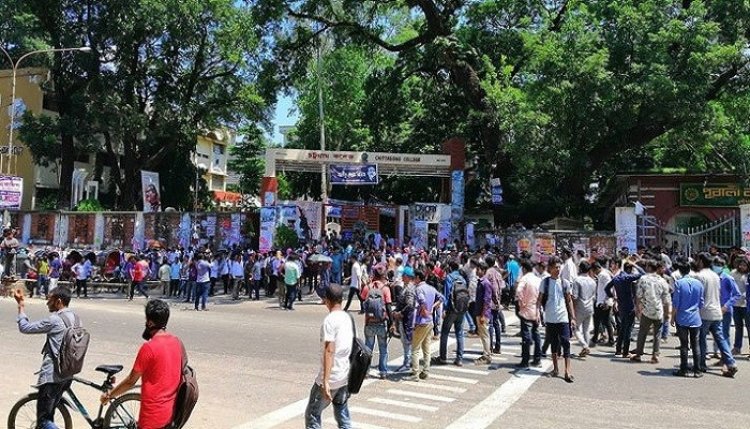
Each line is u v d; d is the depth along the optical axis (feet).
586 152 83.66
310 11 97.45
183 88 131.34
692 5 76.95
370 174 97.35
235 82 132.98
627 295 37.99
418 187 139.23
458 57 96.58
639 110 79.05
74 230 97.35
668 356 38.52
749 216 72.18
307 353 36.55
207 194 166.30
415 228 94.48
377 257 68.59
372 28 105.81
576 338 41.63
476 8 104.32
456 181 96.68
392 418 23.93
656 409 25.62
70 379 18.94
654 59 74.49
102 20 112.37
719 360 37.42
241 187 175.63
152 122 126.00
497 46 105.19
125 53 118.73
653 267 36.65
